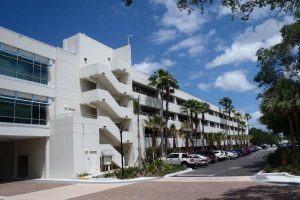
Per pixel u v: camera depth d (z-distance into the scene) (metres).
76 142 31.59
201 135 71.19
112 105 39.94
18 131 30.28
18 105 30.91
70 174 30.94
